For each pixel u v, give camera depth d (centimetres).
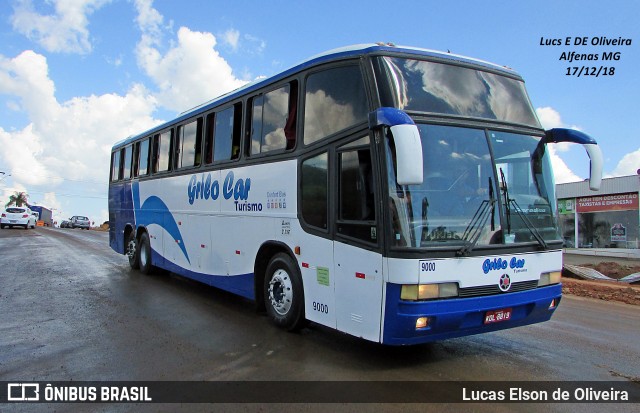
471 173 498
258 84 720
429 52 545
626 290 1098
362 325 492
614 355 568
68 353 548
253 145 721
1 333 631
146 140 1176
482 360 536
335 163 542
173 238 1002
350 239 511
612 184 2272
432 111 503
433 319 448
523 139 555
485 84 561
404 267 445
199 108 906
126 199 1313
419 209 460
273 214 661
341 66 552
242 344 586
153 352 553
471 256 470
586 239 2391
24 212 4162
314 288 573
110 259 1554
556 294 537
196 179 899
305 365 509
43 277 1134
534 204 536
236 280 755
